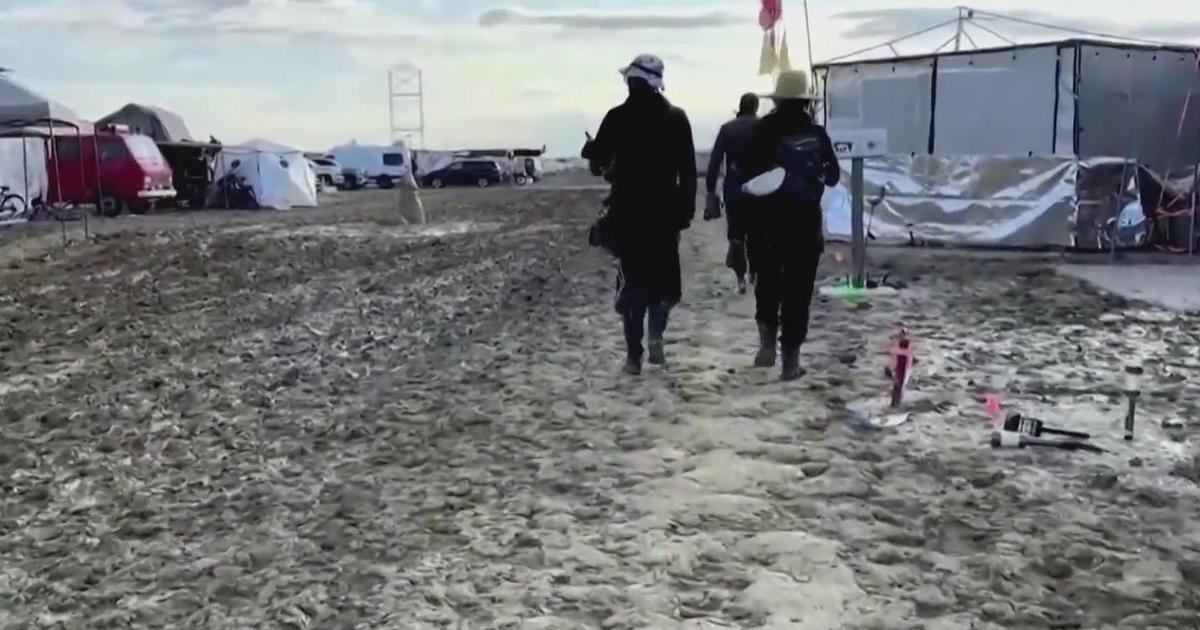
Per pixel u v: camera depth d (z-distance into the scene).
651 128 8.09
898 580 4.71
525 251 20.09
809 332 10.19
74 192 32.94
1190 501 5.60
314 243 22.55
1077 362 8.84
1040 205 16.44
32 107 30.59
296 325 12.01
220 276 17.00
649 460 6.41
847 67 18.34
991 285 13.12
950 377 8.31
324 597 4.75
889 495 5.77
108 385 9.19
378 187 65.94
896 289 12.74
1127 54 16.56
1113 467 6.15
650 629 4.31
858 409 7.35
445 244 22.08
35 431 7.77
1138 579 4.70
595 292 13.80
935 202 17.25
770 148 8.00
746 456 6.43
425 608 4.57
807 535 5.21
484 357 9.65
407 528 5.54
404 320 12.13
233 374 9.45
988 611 4.41
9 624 4.66
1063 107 16.44
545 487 6.07
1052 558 4.89
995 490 5.82
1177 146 17.16
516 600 4.61
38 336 11.76
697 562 4.95
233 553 5.32
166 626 4.57
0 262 19.06
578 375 8.66
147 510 6.00
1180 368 8.57
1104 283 13.14
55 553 5.47
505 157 70.81
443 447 6.93
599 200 41.94
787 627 4.30
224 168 38.88
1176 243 16.45
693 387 8.02
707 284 13.48
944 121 17.52
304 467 6.71
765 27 14.90
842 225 18.08
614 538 5.25
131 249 21.41
